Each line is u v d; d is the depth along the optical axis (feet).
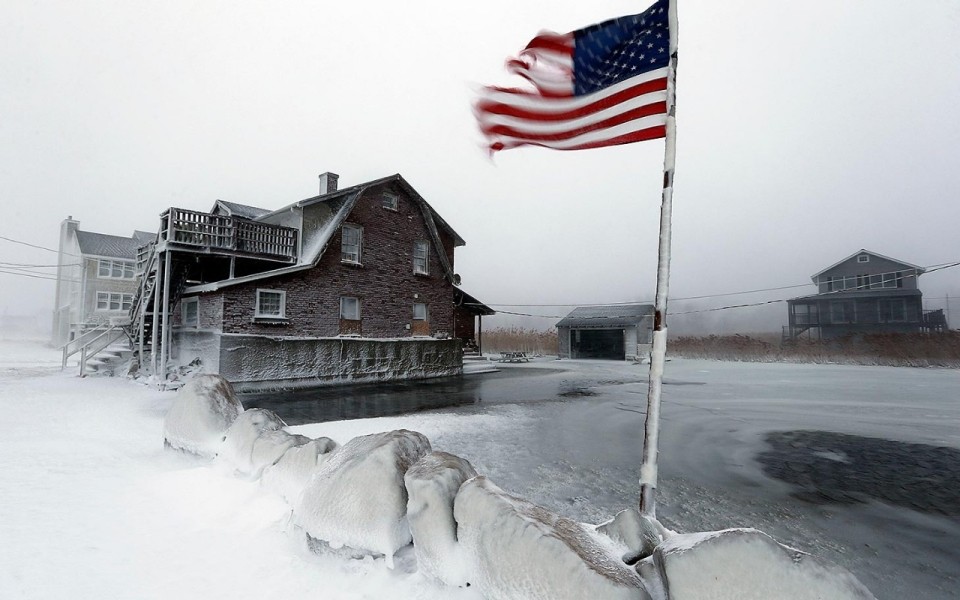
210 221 54.65
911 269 121.08
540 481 19.45
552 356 146.51
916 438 28.53
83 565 9.46
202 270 62.59
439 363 75.25
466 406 41.19
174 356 59.57
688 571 6.46
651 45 12.57
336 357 61.00
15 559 9.50
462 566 8.45
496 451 24.44
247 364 52.65
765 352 128.88
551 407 40.63
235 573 9.47
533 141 13.88
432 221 77.71
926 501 17.30
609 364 108.58
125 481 15.20
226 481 14.71
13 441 21.13
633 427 31.35
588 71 13.41
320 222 64.54
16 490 13.75
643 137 12.50
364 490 9.98
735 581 6.22
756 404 42.83
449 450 24.57
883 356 110.22
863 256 127.85
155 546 10.55
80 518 11.85
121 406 34.32
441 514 8.90
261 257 57.77
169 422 19.26
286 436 15.28
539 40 14.01
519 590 7.34
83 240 106.63
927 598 10.68
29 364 73.46
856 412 38.24
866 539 13.94
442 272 80.64
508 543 7.67
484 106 14.48
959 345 101.30
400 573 9.29
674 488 18.70
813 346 122.62
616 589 6.54
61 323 120.88
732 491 18.37
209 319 54.75
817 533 14.39
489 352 169.78
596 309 137.18
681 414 37.06
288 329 58.13
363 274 67.51
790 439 28.19
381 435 11.60
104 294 104.47
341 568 9.65
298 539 10.71
